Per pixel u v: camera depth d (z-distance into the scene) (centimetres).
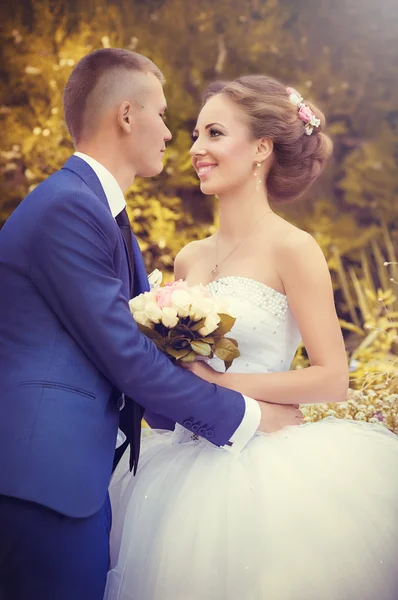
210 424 200
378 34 616
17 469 175
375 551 192
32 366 184
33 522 176
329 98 618
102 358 188
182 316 198
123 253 206
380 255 562
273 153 244
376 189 615
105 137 210
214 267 246
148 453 224
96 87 210
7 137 570
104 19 580
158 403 194
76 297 185
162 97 218
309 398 220
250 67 602
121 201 210
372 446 212
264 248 232
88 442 183
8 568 176
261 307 226
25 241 189
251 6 600
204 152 239
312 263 223
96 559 183
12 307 189
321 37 614
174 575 189
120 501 216
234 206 242
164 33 588
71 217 189
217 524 192
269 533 189
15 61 571
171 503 201
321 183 617
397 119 623
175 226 583
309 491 196
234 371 226
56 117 564
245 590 184
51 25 575
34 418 178
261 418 212
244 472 201
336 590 185
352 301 591
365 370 439
